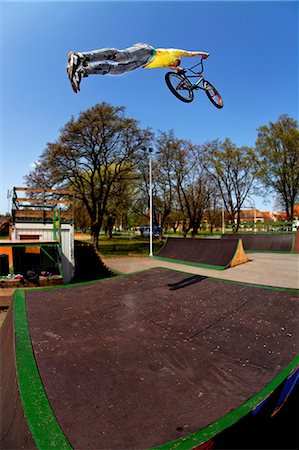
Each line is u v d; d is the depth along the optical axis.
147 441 1.98
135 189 27.00
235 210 30.14
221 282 6.68
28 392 2.55
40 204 13.18
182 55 2.92
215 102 3.89
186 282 6.91
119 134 19.16
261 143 24.75
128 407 2.38
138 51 2.39
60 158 17.98
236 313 4.69
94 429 2.11
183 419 2.22
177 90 3.30
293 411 2.29
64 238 11.82
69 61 1.99
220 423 2.13
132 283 6.98
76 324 4.32
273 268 10.02
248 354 3.32
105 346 3.57
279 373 2.87
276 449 1.93
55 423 2.16
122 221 57.91
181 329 4.13
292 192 25.41
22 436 2.14
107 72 2.27
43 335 3.86
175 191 27.73
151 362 3.16
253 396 2.49
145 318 4.61
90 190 21.77
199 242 13.75
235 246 11.47
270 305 4.95
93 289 6.43
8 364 3.38
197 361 3.19
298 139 23.25
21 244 9.04
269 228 24.30
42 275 9.95
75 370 2.96
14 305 5.12
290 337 3.70
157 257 14.78
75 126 17.42
